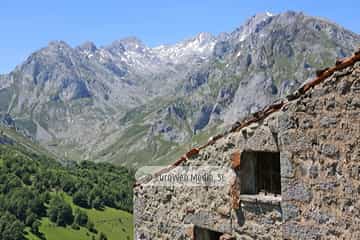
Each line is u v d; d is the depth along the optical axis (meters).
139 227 10.85
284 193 7.70
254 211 8.25
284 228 7.70
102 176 122.06
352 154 6.81
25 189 97.69
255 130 8.27
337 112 7.00
